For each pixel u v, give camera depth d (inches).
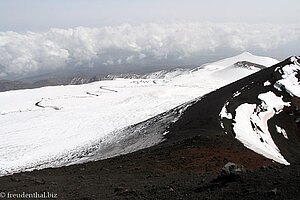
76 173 950.4
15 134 2728.8
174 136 1494.8
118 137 2098.9
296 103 1867.6
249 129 1477.6
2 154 2076.8
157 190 582.9
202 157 973.2
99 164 1120.2
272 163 964.0
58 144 2305.6
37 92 5753.0
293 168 518.6
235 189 474.3
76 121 3186.5
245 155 1016.2
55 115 3553.2
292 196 401.4
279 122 1680.6
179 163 926.4
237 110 1670.8
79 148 2068.2
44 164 1755.7
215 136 1223.5
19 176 840.3
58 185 711.7
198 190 525.7
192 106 2153.1
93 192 637.9
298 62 2490.2
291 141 1519.4
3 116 3631.9
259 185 463.2
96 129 2787.9
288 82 2111.2
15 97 5251.0
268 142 1429.6
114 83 6722.4
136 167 932.0
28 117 3511.3
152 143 1581.0
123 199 548.1
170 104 3784.5
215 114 1600.6
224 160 938.7
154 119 2283.5
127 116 3270.2
